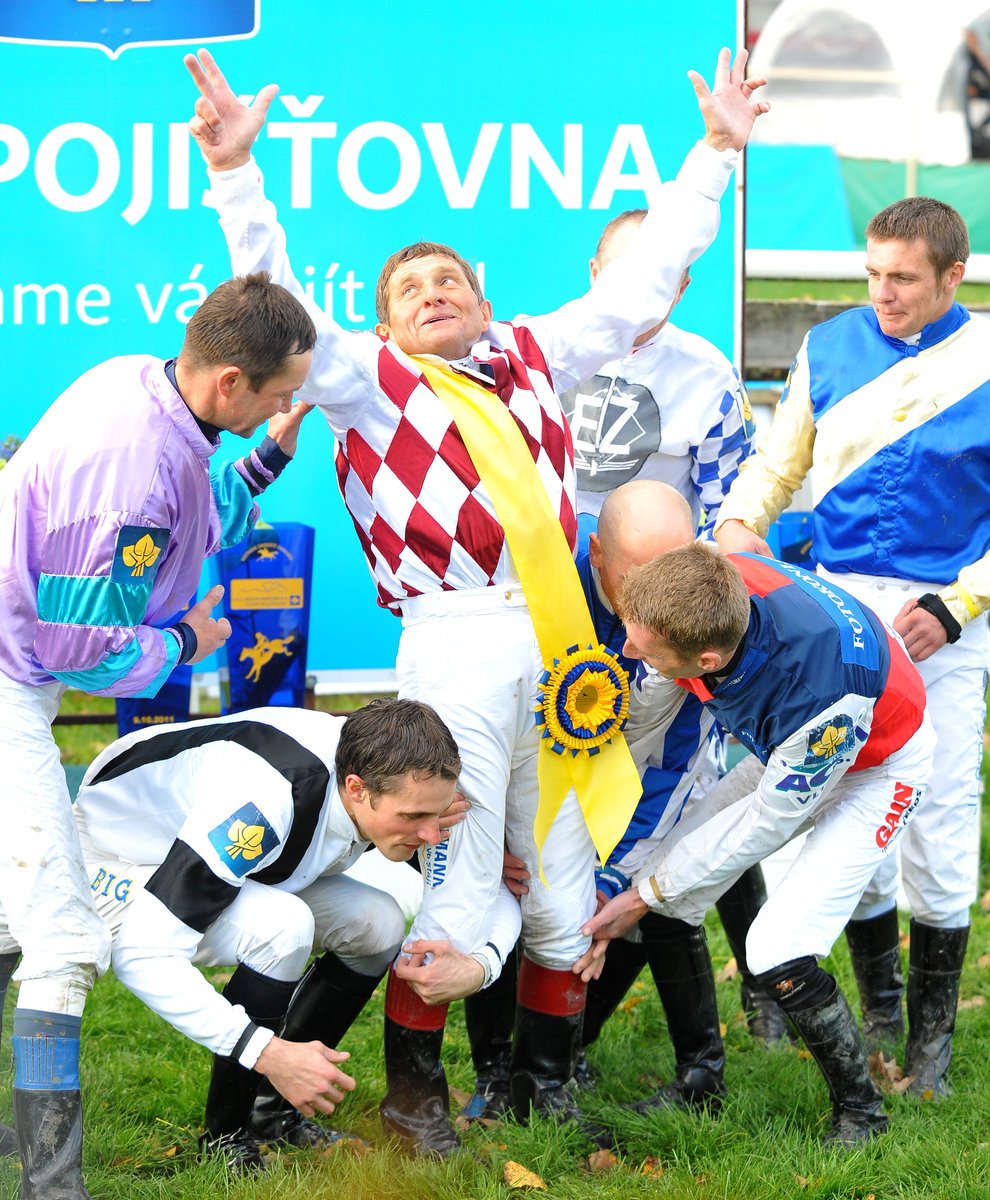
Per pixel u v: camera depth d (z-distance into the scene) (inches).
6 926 224.7
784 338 478.6
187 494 211.0
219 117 215.9
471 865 232.4
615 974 270.8
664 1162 241.1
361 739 219.5
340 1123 254.2
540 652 232.4
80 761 472.7
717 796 263.6
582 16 350.9
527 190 353.7
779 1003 243.3
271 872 227.9
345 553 355.9
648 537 232.5
